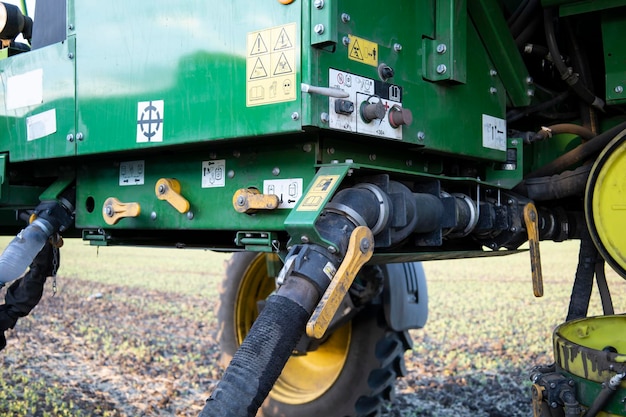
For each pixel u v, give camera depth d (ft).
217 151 6.57
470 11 7.29
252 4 5.74
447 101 6.97
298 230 5.38
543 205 8.74
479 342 17.25
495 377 14.84
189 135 6.19
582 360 5.41
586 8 7.45
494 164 8.05
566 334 6.14
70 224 7.96
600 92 8.75
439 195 6.60
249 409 4.84
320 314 4.88
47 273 8.84
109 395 14.14
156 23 6.44
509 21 8.39
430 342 17.43
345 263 5.18
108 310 21.76
